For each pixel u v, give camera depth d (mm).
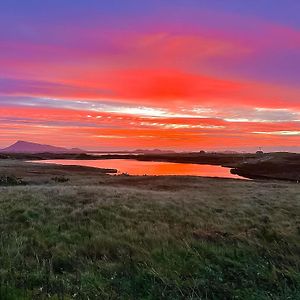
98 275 9625
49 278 8945
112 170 91875
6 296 6891
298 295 8164
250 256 11867
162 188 35906
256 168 114812
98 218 16844
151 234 14172
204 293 8664
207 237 14188
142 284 9188
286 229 16219
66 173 65688
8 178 43625
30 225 15008
